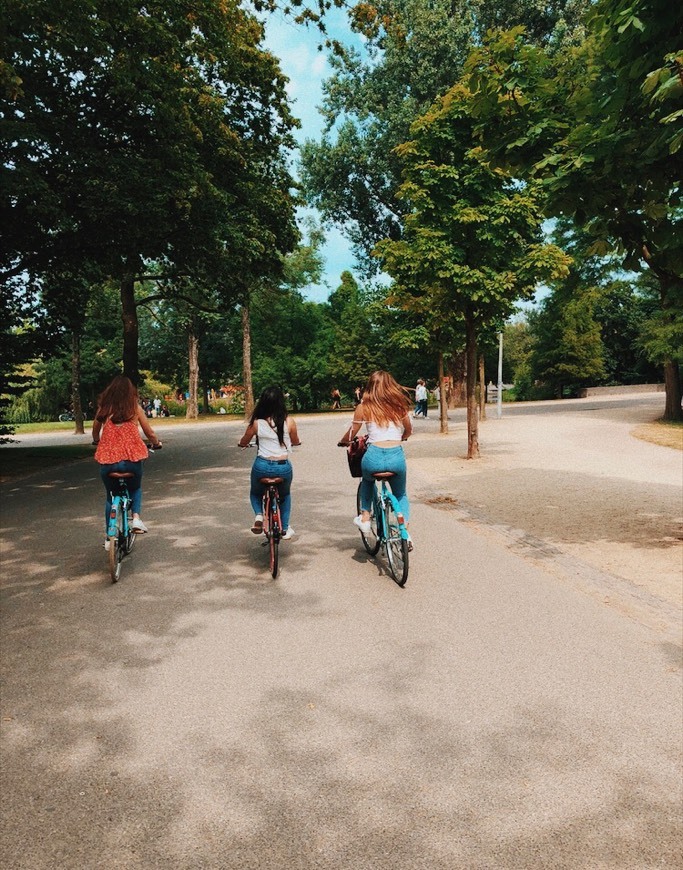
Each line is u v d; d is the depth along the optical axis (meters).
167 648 4.48
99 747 3.27
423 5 33.00
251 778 2.99
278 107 17.94
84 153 13.13
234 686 3.91
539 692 3.79
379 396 6.19
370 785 2.93
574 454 16.08
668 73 4.57
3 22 9.70
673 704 3.65
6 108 12.26
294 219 19.39
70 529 8.46
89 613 5.21
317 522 8.73
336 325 54.12
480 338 22.27
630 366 60.97
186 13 11.84
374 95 35.12
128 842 2.59
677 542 7.43
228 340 59.66
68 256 15.45
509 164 6.83
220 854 2.52
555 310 30.03
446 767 3.06
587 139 5.97
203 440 24.02
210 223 15.70
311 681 3.96
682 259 6.04
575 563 6.59
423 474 13.14
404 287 18.86
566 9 32.88
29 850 2.55
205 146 15.80
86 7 9.74
